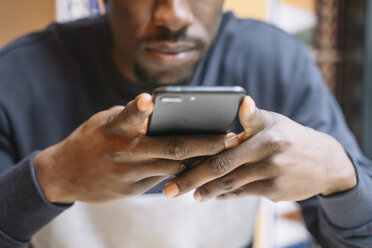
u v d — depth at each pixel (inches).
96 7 40.3
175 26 19.9
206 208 27.3
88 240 26.6
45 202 17.8
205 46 22.2
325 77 67.5
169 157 15.1
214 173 15.7
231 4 41.5
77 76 29.1
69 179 17.0
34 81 27.9
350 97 65.7
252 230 31.2
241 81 31.0
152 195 26.8
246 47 31.8
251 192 17.8
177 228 27.0
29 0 41.6
